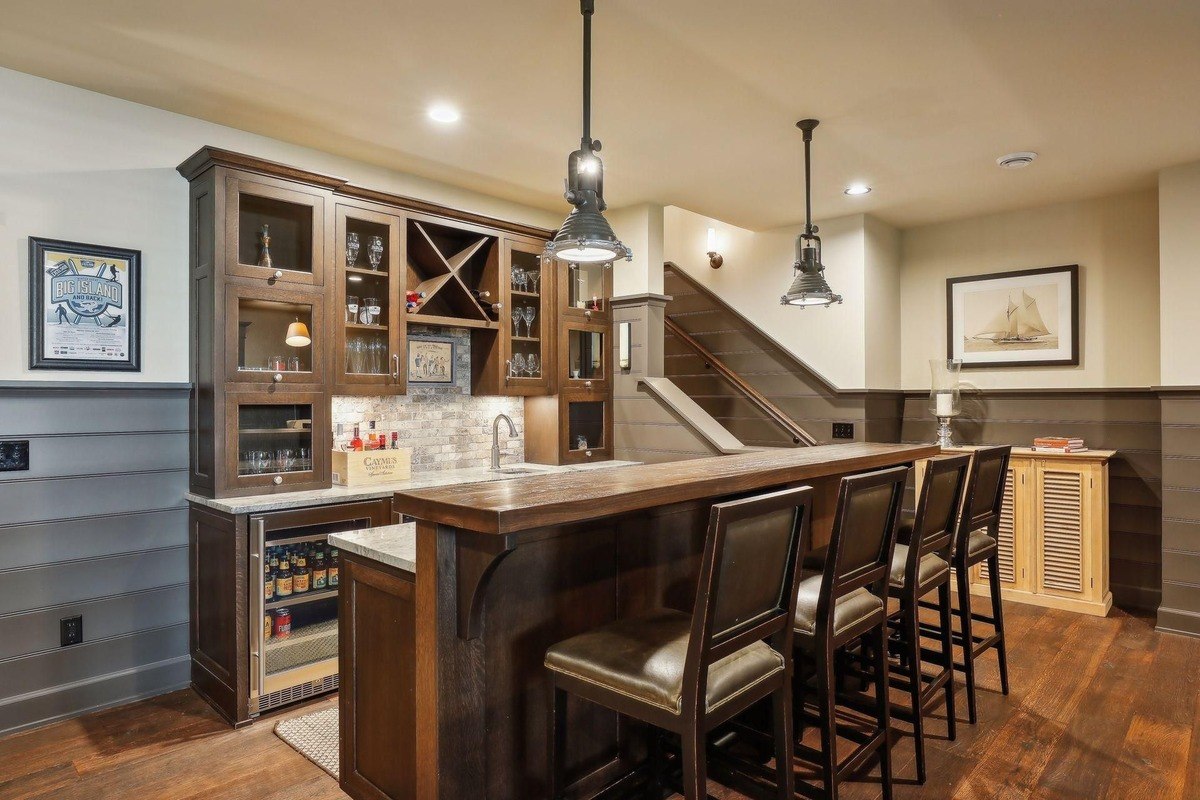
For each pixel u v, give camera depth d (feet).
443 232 12.82
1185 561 12.40
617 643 5.40
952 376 16.19
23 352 8.96
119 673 9.62
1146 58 8.53
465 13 7.52
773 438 16.92
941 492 7.97
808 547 8.75
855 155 11.95
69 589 9.25
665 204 15.03
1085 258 14.65
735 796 7.43
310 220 10.37
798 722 8.20
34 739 8.59
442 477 12.09
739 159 12.11
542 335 14.02
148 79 9.12
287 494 9.78
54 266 9.16
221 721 9.09
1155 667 10.77
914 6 7.41
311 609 10.28
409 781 6.00
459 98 9.68
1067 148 11.62
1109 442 14.34
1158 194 13.70
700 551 7.73
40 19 7.64
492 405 14.26
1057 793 7.34
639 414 15.01
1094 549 13.38
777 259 16.93
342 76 9.04
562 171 12.78
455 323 12.48
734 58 8.55
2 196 8.82
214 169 9.40
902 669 8.96
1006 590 14.37
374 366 11.32
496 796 5.69
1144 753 8.14
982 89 9.39
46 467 9.07
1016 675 10.48
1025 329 15.30
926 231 16.70
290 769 7.86
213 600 9.51
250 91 9.46
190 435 10.16
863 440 15.49
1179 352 12.44
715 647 4.79
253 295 9.70
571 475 6.72
